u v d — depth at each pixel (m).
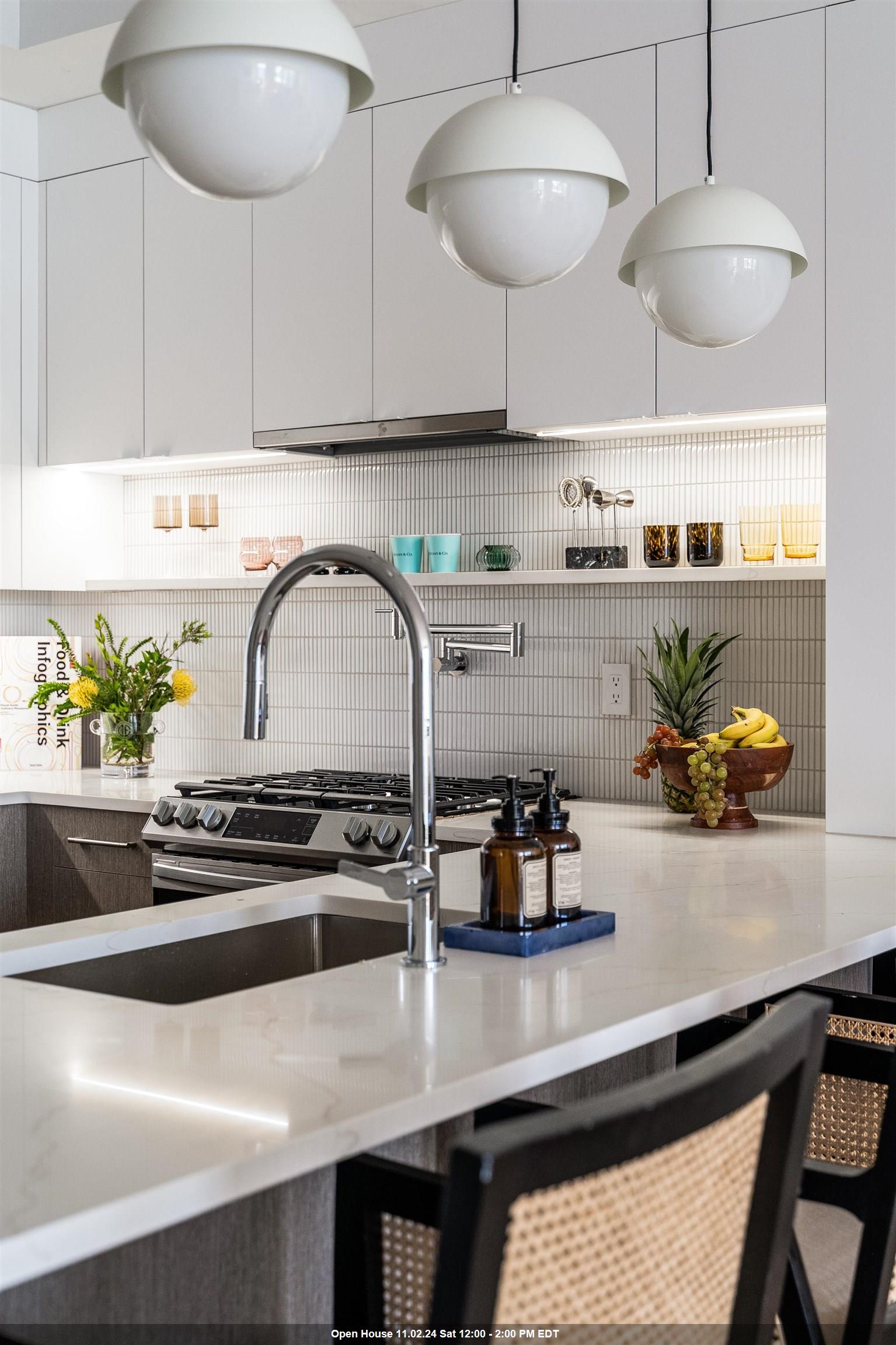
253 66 1.33
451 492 3.74
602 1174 0.89
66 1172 0.97
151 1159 1.00
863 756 2.79
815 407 2.83
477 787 3.46
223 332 3.69
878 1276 1.41
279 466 4.06
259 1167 1.01
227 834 3.29
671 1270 0.97
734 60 2.89
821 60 2.79
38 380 4.10
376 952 2.04
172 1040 1.32
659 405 3.00
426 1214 1.21
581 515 3.52
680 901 2.08
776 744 2.95
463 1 3.25
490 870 1.75
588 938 1.80
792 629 3.23
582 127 1.65
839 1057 1.65
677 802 3.15
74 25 3.46
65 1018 1.41
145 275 3.85
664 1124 0.88
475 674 3.72
